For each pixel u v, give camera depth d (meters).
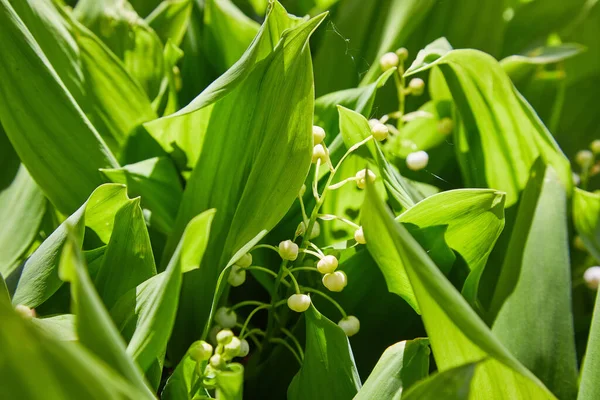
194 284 0.29
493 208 0.27
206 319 0.29
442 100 0.35
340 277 0.27
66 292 0.28
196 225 0.22
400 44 0.37
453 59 0.31
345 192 0.31
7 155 0.34
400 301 0.29
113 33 0.36
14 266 0.31
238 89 0.29
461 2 0.38
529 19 0.42
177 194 0.32
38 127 0.30
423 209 0.27
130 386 0.18
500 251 0.32
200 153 0.30
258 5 0.43
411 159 0.33
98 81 0.33
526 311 0.29
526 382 0.23
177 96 0.37
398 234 0.21
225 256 0.27
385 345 0.30
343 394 0.26
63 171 0.30
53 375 0.17
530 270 0.29
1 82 0.29
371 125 0.29
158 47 0.36
